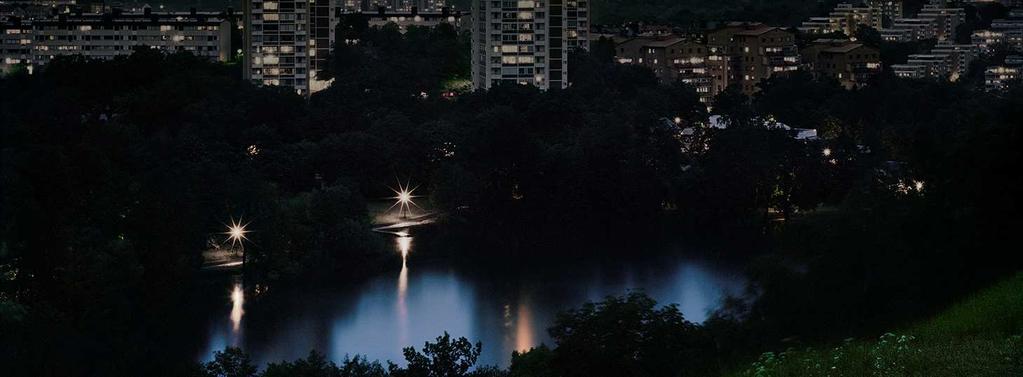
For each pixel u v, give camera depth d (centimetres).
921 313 18825
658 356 17062
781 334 19688
